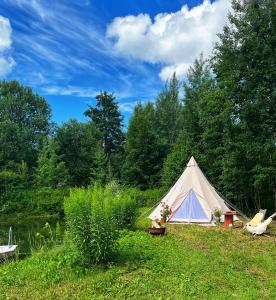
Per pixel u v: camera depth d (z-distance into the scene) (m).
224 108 23.36
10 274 9.28
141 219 18.53
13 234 23.92
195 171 18.91
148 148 45.00
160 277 8.83
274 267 10.14
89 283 8.31
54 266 9.44
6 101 53.97
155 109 50.41
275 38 21.94
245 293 7.96
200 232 14.95
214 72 26.64
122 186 36.16
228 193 24.41
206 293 7.94
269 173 21.97
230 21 23.36
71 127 55.09
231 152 22.73
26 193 40.50
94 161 47.56
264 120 22.11
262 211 17.16
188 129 33.12
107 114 61.66
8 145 48.78
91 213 9.36
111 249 9.62
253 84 22.20
